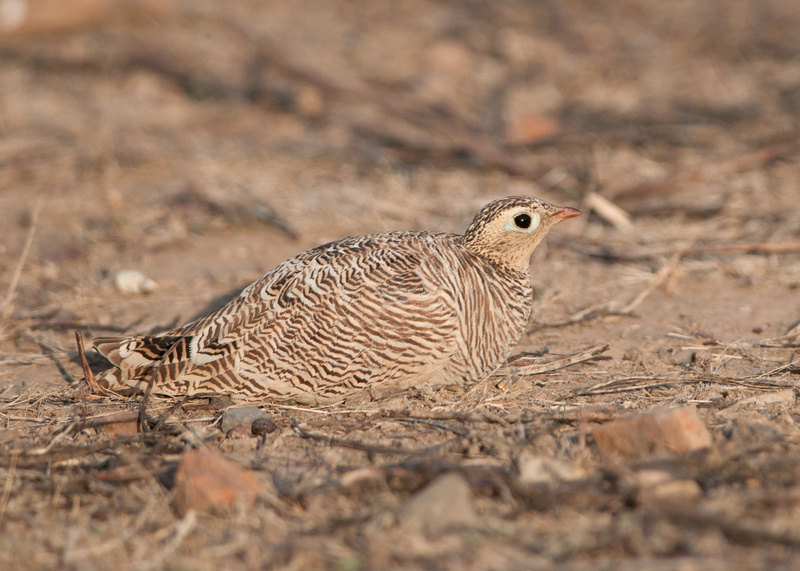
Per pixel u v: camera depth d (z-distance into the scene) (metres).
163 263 13.84
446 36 25.53
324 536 6.66
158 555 6.49
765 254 13.27
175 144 18.98
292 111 21.03
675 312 11.73
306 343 8.69
